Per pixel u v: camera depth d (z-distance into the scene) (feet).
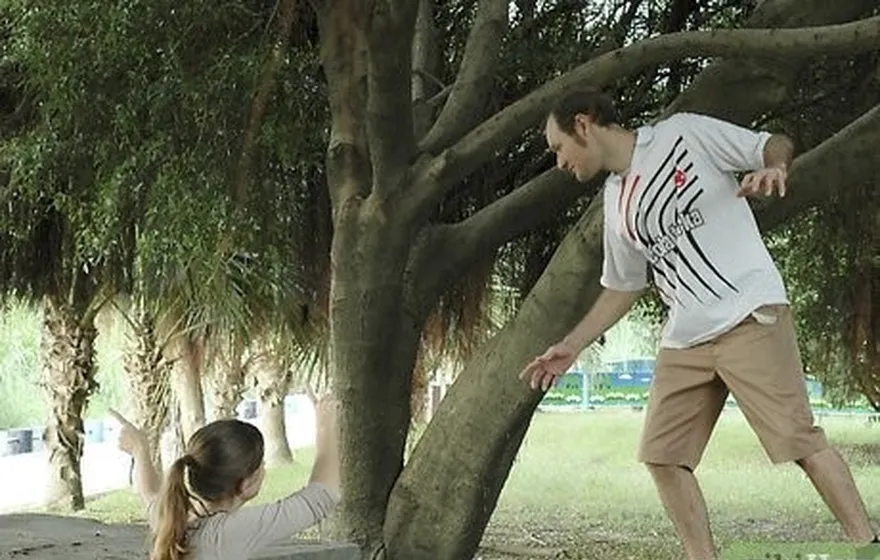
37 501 60.90
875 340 45.65
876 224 38.11
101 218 30.17
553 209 27.66
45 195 34.14
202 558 13.28
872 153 24.47
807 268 43.37
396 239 26.17
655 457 14.62
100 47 26.11
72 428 55.31
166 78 26.45
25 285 50.37
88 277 49.73
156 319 49.52
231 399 54.85
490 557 42.11
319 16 26.14
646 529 49.60
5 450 92.89
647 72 32.58
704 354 14.24
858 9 25.18
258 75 26.11
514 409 25.38
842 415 104.37
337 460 14.60
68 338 53.93
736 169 14.14
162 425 53.31
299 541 20.34
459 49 34.86
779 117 30.19
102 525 21.97
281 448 69.41
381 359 26.99
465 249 27.61
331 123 28.89
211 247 29.01
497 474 26.12
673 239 14.19
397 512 26.32
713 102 24.61
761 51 21.16
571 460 79.87
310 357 46.44
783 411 13.57
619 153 14.58
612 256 15.20
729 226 14.01
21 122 37.76
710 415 14.48
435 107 28.73
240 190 27.35
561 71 30.89
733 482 65.82
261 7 28.09
